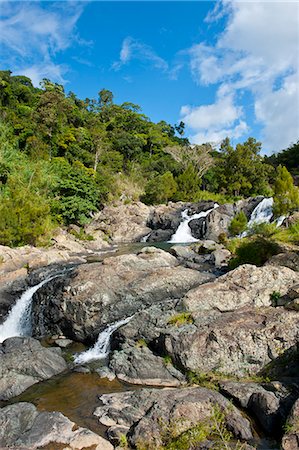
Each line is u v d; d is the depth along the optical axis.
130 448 8.25
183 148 71.00
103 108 99.81
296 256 15.44
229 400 9.57
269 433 8.45
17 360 12.32
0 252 24.14
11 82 79.38
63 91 88.38
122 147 76.56
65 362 13.11
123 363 12.02
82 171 46.59
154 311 13.80
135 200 53.69
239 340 11.09
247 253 19.44
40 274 20.47
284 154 67.88
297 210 28.12
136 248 35.66
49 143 59.38
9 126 58.34
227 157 56.66
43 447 8.12
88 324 15.16
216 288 13.80
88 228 42.69
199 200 51.97
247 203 43.34
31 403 10.18
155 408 8.96
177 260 22.39
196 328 11.90
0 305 19.08
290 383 9.66
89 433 8.55
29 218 28.92
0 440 8.34
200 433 8.15
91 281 16.17
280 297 12.86
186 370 11.23
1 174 39.03
